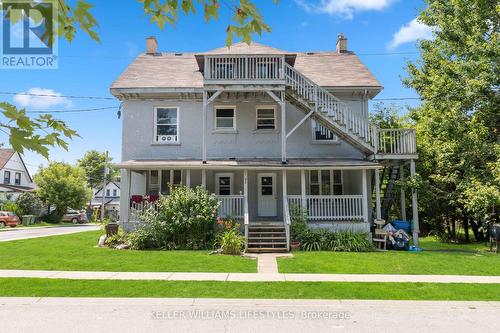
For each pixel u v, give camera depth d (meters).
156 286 8.48
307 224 15.48
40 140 2.20
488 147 17.08
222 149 18.23
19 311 6.69
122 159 18.11
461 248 16.41
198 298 7.54
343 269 10.60
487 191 14.79
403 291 8.16
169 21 2.88
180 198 14.88
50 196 42.44
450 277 9.70
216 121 18.52
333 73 19.14
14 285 8.53
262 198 18.06
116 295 7.75
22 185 48.47
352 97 18.23
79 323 6.01
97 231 26.16
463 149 17.47
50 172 43.38
